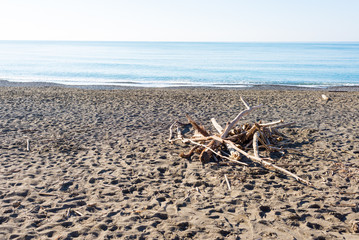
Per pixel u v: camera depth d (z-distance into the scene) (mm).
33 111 11938
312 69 43250
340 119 11172
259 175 5746
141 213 4262
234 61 58562
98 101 14695
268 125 7387
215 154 6852
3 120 10234
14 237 3627
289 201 4648
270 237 3693
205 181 5430
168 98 16094
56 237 3633
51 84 25500
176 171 5961
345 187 5203
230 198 4734
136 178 5555
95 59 61094
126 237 3658
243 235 3730
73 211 4312
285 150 7309
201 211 4340
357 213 4285
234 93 19172
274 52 105375
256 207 4438
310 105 14398
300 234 3766
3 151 7031
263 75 35688
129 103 14312
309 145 7758
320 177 5637
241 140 7496
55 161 6445
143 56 75062
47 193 4832
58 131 9008
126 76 33656
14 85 24109
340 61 59469
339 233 3809
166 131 9336
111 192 4949
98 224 3932
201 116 11734
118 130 9312
